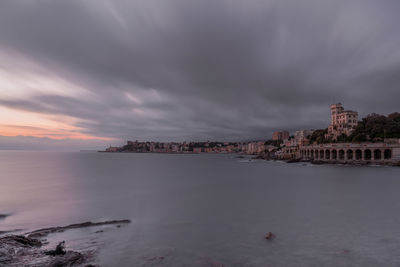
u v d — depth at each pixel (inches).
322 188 2014.0
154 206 1379.2
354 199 1531.7
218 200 1547.7
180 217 1136.2
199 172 3860.7
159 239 844.6
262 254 722.8
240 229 955.3
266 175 3277.6
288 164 5885.8
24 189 1998.0
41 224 1050.7
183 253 727.1
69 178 2837.1
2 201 1517.0
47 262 639.8
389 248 756.0
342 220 1065.5
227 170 4296.3
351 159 5078.7
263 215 1163.9
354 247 770.2
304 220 1071.6
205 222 1054.4
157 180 2721.5
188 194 1780.3
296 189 1990.7
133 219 1106.7
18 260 642.2
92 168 4530.0
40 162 6496.1
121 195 1739.7
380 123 5383.9
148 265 646.5
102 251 735.7
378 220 1061.8
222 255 714.8
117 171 3919.8
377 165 4271.7
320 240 829.8
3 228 995.9
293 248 764.6
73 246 775.1
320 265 650.8
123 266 638.5
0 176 3002.0
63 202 1489.9
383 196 1628.9
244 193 1823.3
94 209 1305.4
